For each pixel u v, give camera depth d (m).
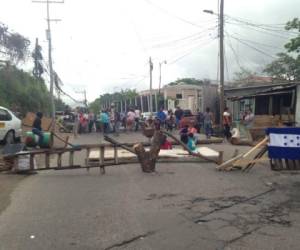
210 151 15.88
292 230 6.72
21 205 8.59
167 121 31.95
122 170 13.16
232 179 11.38
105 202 8.71
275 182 10.88
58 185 10.68
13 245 6.17
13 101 36.84
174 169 13.23
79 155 17.39
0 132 19.53
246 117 25.97
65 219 7.46
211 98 37.78
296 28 24.56
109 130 31.89
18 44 38.84
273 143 11.38
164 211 7.93
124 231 6.72
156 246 6.03
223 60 29.91
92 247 6.04
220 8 29.88
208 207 8.23
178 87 69.00
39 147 19.22
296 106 25.38
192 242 6.17
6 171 12.71
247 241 6.20
